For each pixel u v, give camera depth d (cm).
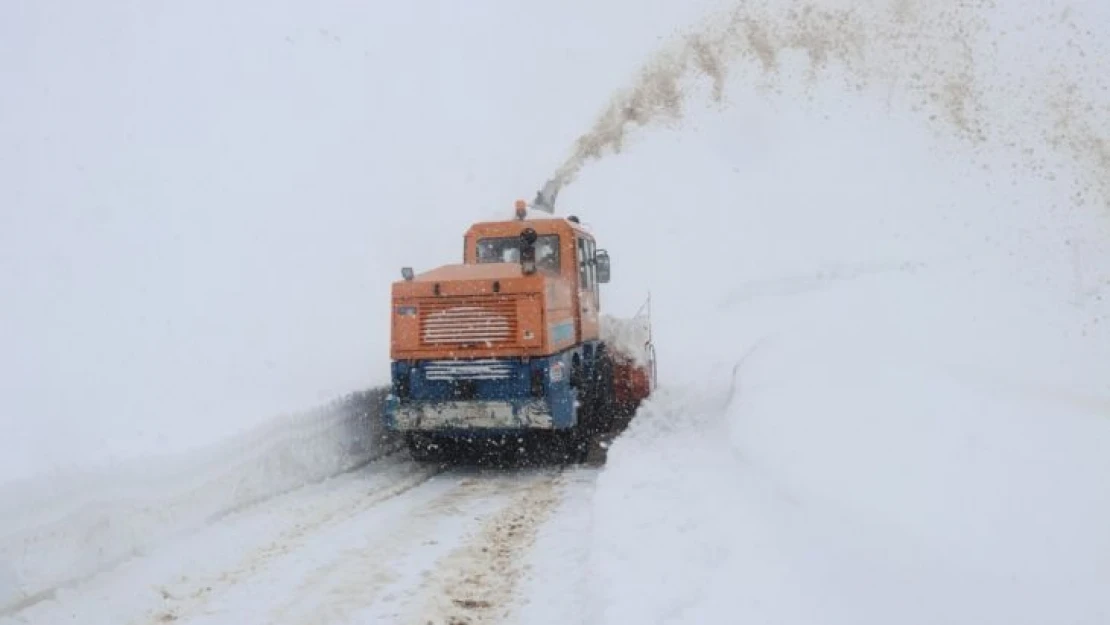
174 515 654
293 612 498
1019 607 334
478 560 594
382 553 613
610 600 449
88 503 576
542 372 892
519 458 1016
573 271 1057
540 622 476
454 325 907
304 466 852
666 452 822
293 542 641
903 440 583
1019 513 427
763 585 429
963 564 382
